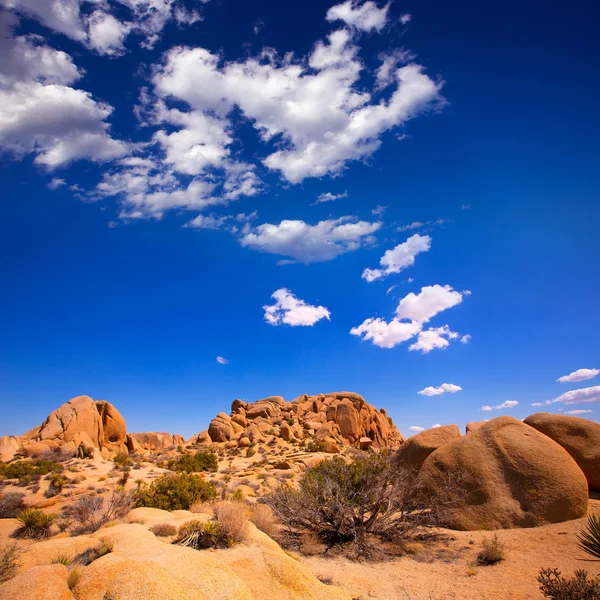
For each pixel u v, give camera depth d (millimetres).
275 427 56375
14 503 18734
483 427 16047
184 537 8438
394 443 71250
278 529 14578
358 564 11617
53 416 39562
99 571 5340
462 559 11320
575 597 6465
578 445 16109
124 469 30234
